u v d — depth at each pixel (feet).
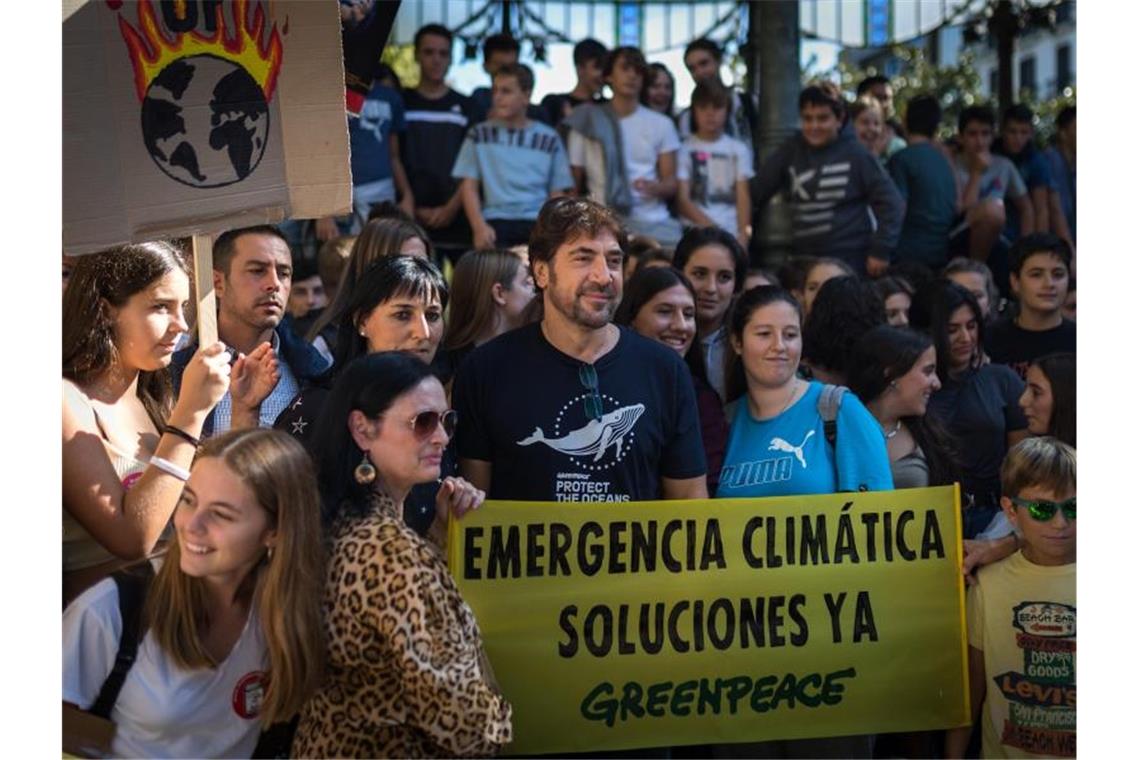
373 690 11.63
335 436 12.14
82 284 13.35
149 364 13.48
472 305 17.85
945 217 29.45
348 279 17.62
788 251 28.76
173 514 12.81
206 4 13.83
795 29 30.09
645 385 14.55
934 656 15.03
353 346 15.11
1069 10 34.55
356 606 11.53
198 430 13.00
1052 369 17.87
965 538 18.03
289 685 11.55
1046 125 40.06
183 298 13.67
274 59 14.06
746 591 14.58
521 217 28.55
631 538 14.30
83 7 13.52
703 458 14.88
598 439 14.33
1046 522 14.96
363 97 16.80
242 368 14.25
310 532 11.68
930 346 16.89
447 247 29.12
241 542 11.61
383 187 28.45
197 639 11.87
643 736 14.37
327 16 14.10
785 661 14.69
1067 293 23.80
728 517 14.58
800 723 14.74
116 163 13.57
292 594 11.55
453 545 13.85
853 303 18.29
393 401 12.05
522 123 28.71
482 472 14.57
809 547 14.78
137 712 11.84
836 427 15.47
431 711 11.44
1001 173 30.40
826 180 27.78
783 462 15.39
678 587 14.42
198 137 13.83
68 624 11.80
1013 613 15.16
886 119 32.17
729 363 16.28
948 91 42.78
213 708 12.00
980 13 34.91
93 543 13.11
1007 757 15.20
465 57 35.04
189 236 13.96
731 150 29.19
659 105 29.81
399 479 12.15
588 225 14.21
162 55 13.71
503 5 35.09
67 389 12.91
